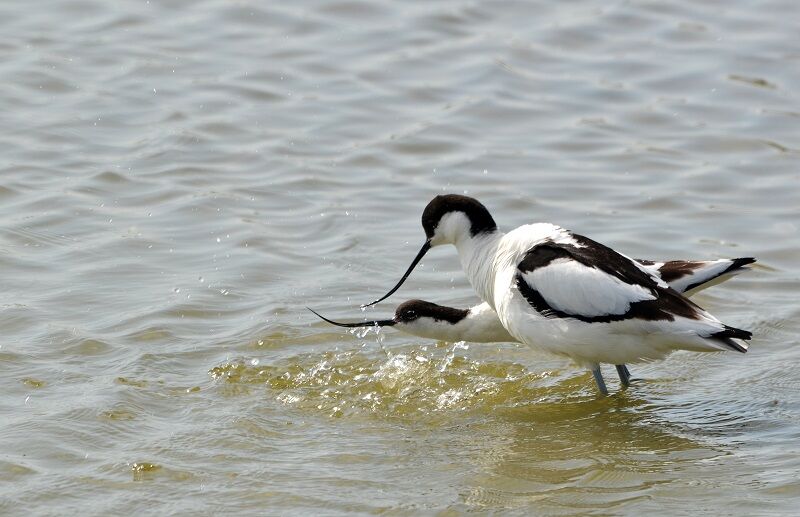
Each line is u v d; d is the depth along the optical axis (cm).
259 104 1770
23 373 1088
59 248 1369
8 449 956
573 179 1594
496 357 1194
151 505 886
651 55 1923
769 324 1223
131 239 1397
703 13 2048
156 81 1814
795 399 1076
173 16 2016
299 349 1176
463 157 1648
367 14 2034
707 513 872
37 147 1617
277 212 1489
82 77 1812
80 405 1031
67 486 907
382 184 1575
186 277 1312
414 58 1906
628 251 1406
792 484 910
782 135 1700
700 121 1744
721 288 1311
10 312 1209
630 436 1013
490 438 1012
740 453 970
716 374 1140
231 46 1927
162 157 1609
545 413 1068
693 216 1496
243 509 882
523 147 1680
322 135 1695
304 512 879
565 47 1948
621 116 1759
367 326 1202
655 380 1134
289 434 1010
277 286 1305
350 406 1070
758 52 1922
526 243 1120
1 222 1418
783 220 1481
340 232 1442
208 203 1496
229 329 1205
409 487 920
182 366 1126
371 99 1792
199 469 939
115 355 1135
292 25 1995
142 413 1028
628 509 881
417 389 1110
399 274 1351
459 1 2077
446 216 1191
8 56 1856
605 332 1052
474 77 1856
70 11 2016
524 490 916
